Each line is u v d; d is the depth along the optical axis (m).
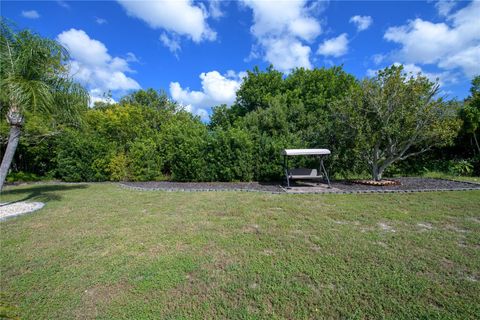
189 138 11.96
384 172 13.45
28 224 5.02
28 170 13.74
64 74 6.45
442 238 4.07
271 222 5.05
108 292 2.71
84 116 8.00
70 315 2.36
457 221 4.98
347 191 8.39
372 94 9.84
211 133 12.16
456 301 2.48
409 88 9.34
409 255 3.46
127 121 14.66
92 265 3.28
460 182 10.26
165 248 3.80
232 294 2.66
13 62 5.59
